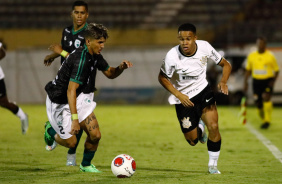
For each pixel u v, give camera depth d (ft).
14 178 66.74
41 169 75.77
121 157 67.82
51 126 74.13
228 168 78.69
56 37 322.14
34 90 312.50
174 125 164.86
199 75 72.33
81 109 68.18
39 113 218.38
